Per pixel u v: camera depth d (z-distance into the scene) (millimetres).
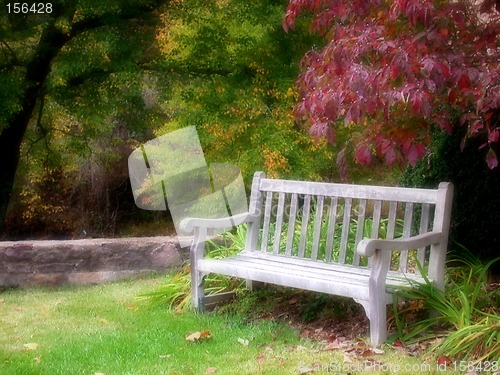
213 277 5750
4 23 9523
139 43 9859
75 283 6375
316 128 3863
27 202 15000
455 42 3643
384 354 3924
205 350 4266
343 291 4234
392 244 4090
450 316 4152
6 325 5016
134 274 6539
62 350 4305
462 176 5293
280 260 5188
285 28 4199
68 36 10008
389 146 3701
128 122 11680
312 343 4355
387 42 3453
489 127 3826
